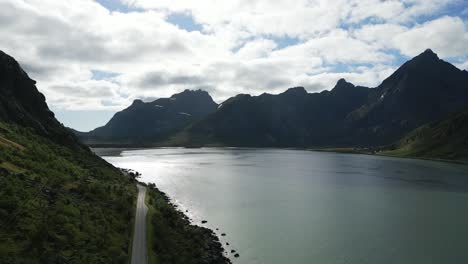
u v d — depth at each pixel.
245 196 116.88
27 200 54.25
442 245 69.12
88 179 89.31
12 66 145.00
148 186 117.88
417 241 71.44
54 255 42.88
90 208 64.31
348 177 168.62
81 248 48.00
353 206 102.56
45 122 145.00
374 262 61.09
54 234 48.00
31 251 42.03
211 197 114.38
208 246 65.00
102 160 156.75
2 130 95.38
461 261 61.28
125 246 54.41
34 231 45.72
